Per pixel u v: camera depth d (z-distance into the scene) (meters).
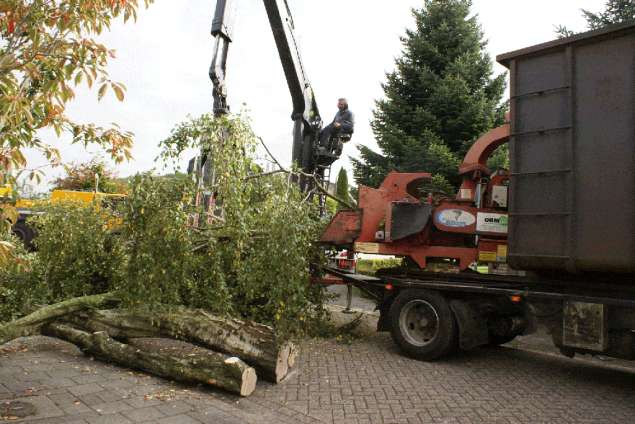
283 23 8.91
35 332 5.17
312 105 10.22
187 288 5.46
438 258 7.11
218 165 5.39
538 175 5.25
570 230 4.92
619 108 4.71
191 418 3.60
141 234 4.79
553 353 7.02
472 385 5.09
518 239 5.37
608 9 13.15
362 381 5.00
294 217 5.17
